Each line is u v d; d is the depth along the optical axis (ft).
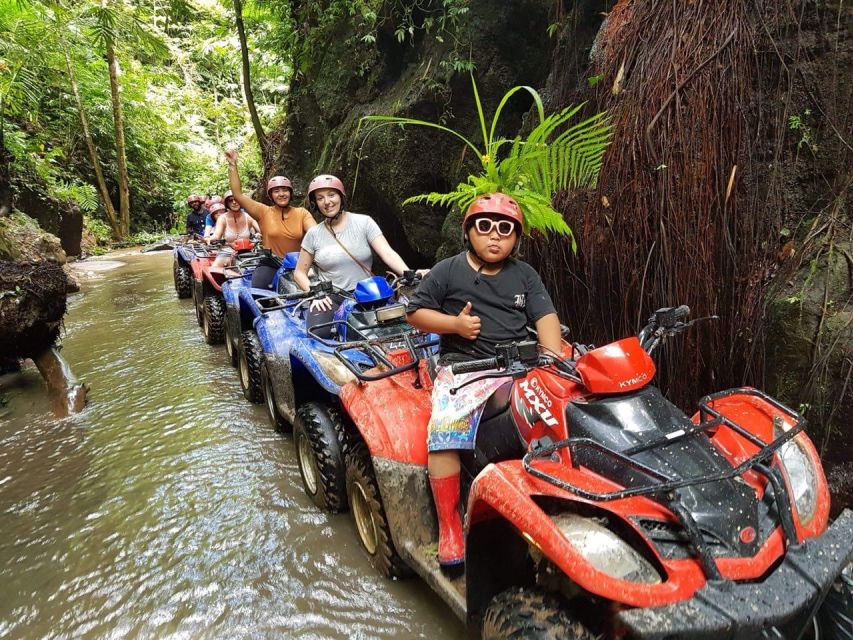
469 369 7.24
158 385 18.45
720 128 9.86
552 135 13.20
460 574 7.34
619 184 10.96
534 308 8.07
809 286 8.83
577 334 12.03
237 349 17.69
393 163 20.38
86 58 62.59
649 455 5.97
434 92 19.42
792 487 6.12
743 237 9.57
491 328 7.91
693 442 6.11
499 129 18.57
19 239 31.17
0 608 9.01
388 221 23.12
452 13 18.53
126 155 69.77
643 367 6.49
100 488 12.39
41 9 48.78
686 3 10.90
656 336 7.35
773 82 9.70
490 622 5.77
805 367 8.70
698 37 10.45
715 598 4.99
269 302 15.38
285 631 8.14
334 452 10.39
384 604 8.55
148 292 34.32
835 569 5.35
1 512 11.72
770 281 9.27
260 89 59.93
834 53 9.32
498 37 18.39
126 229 64.59
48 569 9.89
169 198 74.38
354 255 14.21
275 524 10.66
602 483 5.94
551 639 5.25
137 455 13.79
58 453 14.17
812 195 9.42
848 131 9.14
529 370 7.20
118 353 22.12
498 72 18.53
